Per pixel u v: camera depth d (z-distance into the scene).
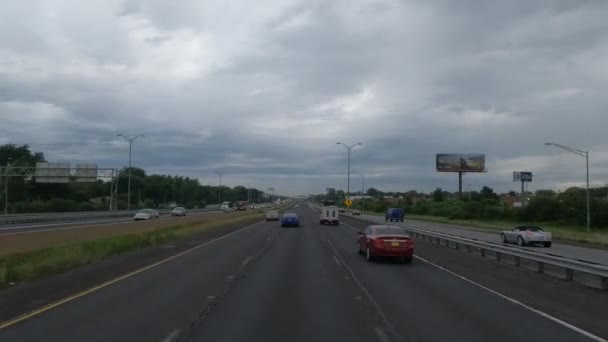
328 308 12.34
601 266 15.64
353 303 13.05
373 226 25.52
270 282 16.72
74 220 71.44
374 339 9.37
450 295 14.45
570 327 10.48
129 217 84.00
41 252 24.73
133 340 9.20
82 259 22.14
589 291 15.54
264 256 25.78
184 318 11.06
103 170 81.00
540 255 20.08
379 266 21.97
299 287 15.68
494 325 10.60
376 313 11.77
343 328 10.23
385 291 15.07
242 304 12.77
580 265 16.94
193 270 19.86
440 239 36.94
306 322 10.75
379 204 149.50
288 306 12.55
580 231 64.06
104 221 68.38
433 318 11.25
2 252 25.66
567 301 13.68
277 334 9.70
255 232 48.66
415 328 10.27
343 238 40.62
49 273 18.73
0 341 9.08
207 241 36.69
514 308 12.55
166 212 108.19
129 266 21.16
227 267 20.92
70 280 16.95
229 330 9.98
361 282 16.94
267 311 11.90
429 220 95.31
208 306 12.46
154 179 172.00
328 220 66.19
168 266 21.20
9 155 114.94
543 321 11.05
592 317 11.54
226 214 101.19
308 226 61.47
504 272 20.31
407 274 19.28
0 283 15.78
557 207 80.94
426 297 14.06
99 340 9.18
